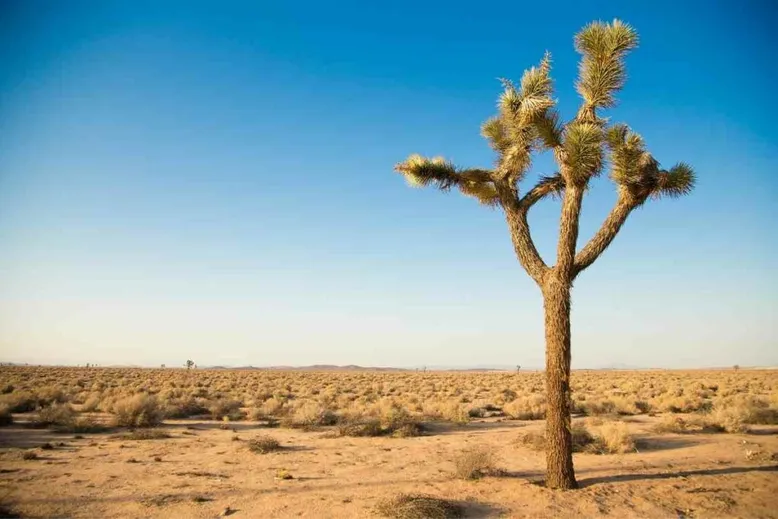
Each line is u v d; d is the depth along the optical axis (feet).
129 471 38.01
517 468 39.52
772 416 68.59
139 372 281.13
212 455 45.24
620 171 31.50
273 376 262.06
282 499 30.63
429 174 36.47
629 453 45.98
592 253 32.58
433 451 47.98
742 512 28.48
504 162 35.17
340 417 73.10
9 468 38.32
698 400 96.32
